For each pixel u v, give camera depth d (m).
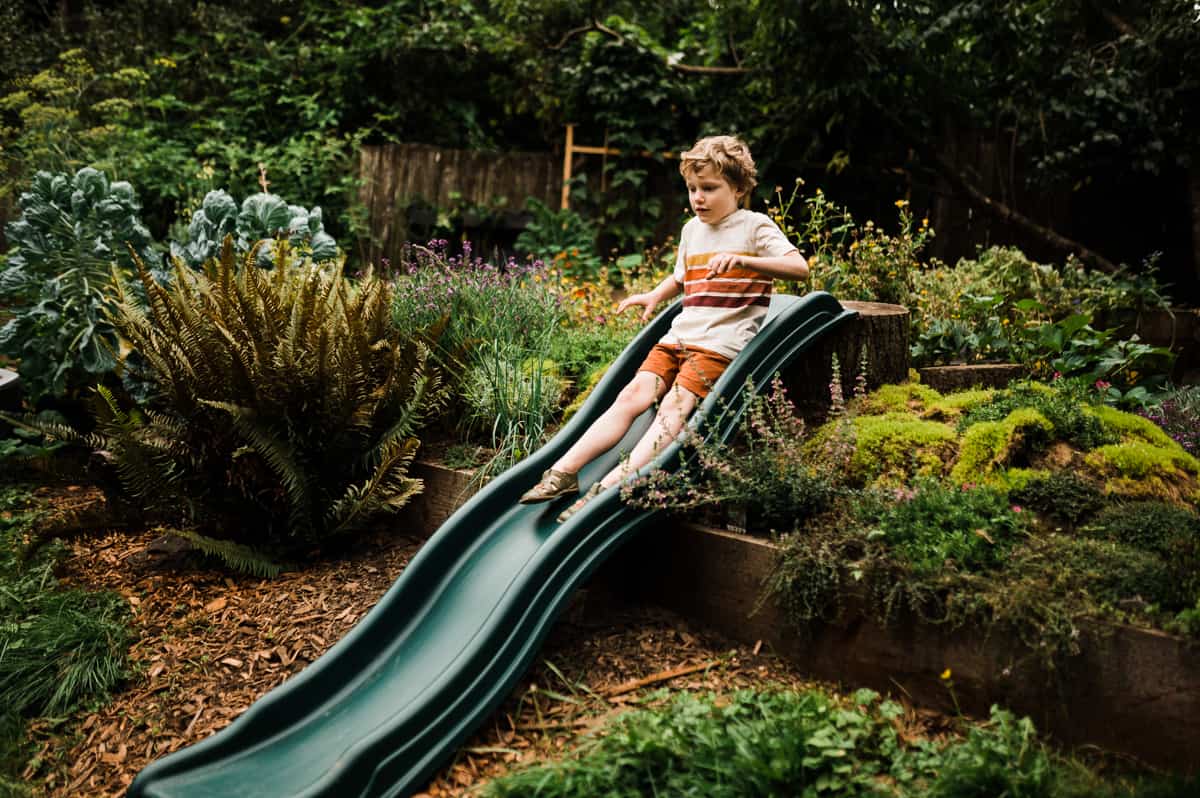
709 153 3.27
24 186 7.31
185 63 10.23
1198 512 2.85
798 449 3.19
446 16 10.30
